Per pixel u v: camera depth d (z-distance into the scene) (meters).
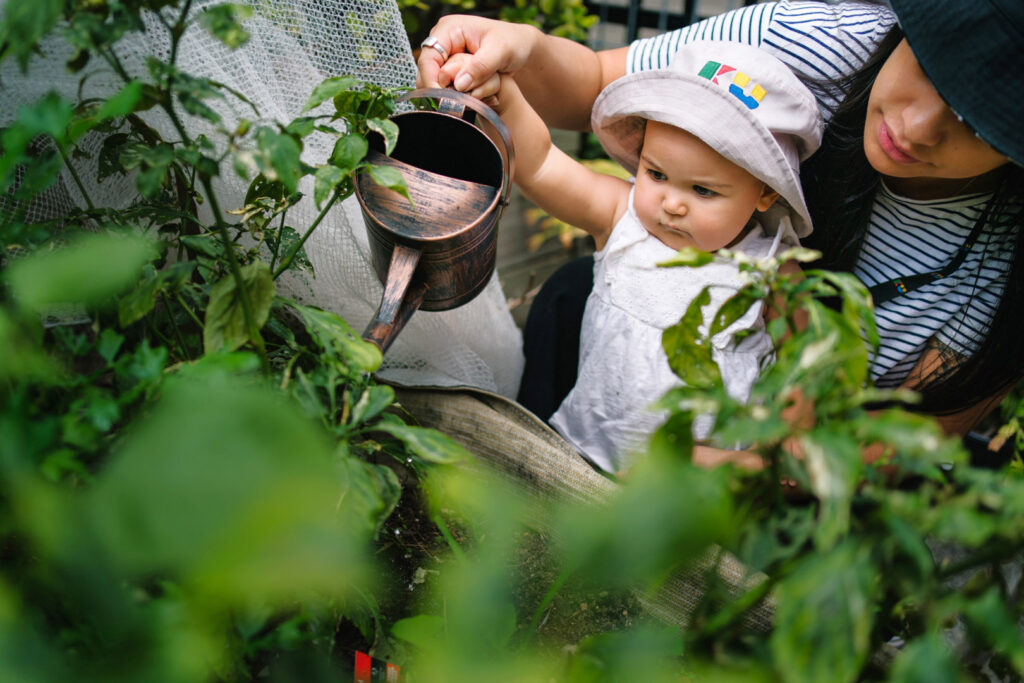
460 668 0.45
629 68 1.37
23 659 0.35
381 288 1.13
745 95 1.06
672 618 0.87
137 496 0.25
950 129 0.91
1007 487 0.43
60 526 0.37
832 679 0.39
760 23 1.25
